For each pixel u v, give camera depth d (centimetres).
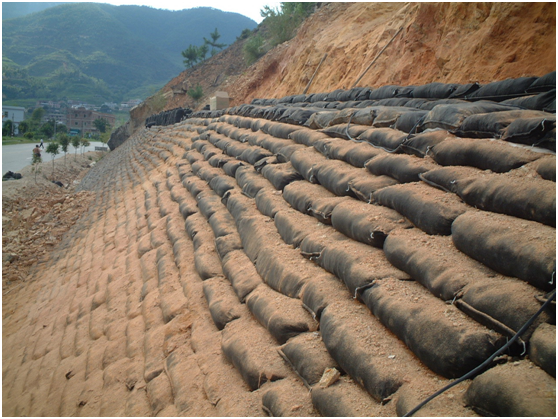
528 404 186
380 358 259
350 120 641
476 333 230
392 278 306
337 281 353
